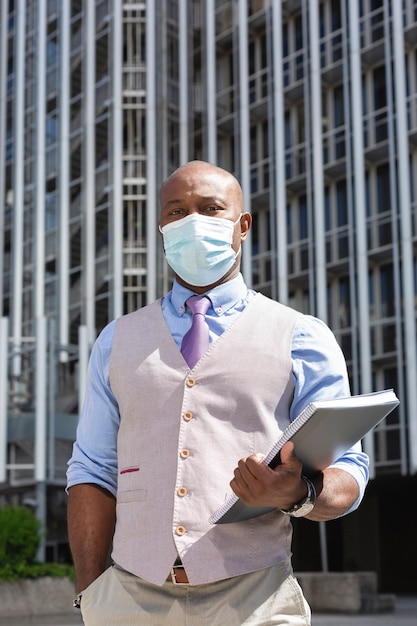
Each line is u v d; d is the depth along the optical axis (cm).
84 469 265
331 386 251
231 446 244
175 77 3105
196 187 272
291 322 260
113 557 248
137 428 251
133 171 3023
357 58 2709
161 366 254
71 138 3195
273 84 2920
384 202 2658
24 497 2620
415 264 2555
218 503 240
